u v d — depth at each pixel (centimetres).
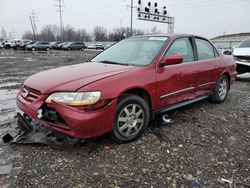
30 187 241
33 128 338
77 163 282
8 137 331
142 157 297
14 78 931
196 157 301
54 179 253
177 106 400
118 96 300
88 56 2391
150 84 340
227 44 2470
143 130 347
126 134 326
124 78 313
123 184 248
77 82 290
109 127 298
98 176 259
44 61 1727
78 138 285
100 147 317
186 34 441
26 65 1422
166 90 367
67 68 360
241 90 705
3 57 2159
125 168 274
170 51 385
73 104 274
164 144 331
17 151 305
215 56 506
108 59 404
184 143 336
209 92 487
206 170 275
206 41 491
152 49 383
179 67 390
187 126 396
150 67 349
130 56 391
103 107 288
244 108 506
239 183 254
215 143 340
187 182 253
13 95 636
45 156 295
